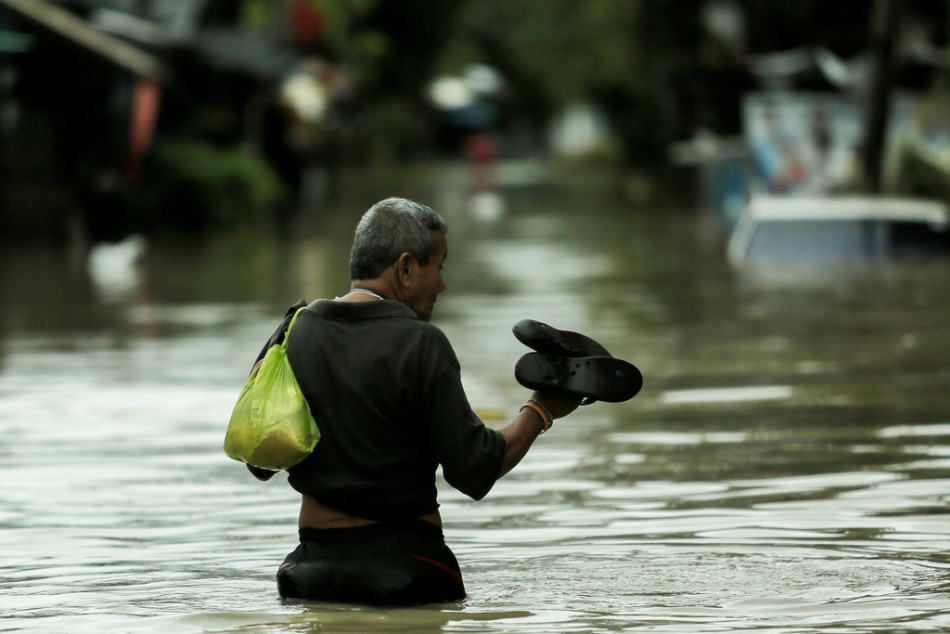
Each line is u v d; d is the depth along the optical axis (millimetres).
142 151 82688
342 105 161625
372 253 13234
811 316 38250
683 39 108750
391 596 12812
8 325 42375
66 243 78625
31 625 12805
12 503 18750
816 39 95375
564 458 21047
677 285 48500
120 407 26891
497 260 62625
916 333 34094
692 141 109312
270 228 90312
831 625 12180
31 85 78625
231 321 41750
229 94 109125
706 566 14523
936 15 86875
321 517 13109
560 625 12312
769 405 24984
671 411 24844
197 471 20812
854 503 17344
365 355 12836
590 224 88125
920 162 66500
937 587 13430
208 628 12461
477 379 29156
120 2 90438
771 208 55812
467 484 12703
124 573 14930
